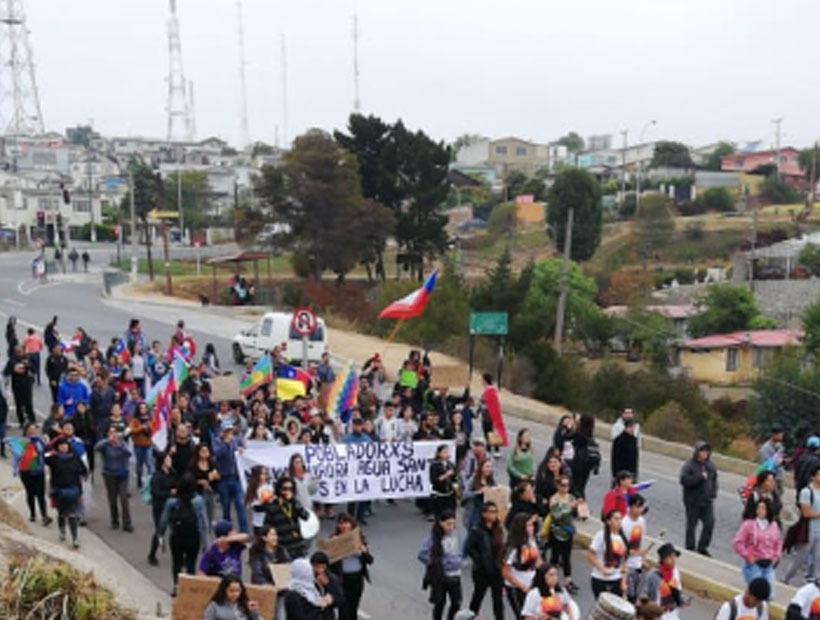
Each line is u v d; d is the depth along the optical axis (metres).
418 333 45.28
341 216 66.56
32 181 138.75
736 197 132.62
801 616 10.68
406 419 18.83
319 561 10.62
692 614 13.88
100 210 133.38
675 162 160.12
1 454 21.02
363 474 17.30
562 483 14.08
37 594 10.05
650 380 39.62
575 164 176.12
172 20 194.62
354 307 61.28
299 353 36.16
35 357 28.41
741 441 40.22
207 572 11.27
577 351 62.41
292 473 14.33
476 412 24.64
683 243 105.62
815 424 37.62
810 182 149.25
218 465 16.05
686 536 16.30
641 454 26.27
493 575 11.97
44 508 16.73
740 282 78.81
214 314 54.25
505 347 41.22
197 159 192.88
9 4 183.12
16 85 184.88
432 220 72.38
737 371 60.69
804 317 58.03
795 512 14.89
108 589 11.25
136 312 52.81
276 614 10.39
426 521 18.23
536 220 123.44
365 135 73.25
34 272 73.94
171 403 17.48
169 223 117.75
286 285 64.88
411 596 14.48
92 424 18.73
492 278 46.38
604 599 9.96
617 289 82.75
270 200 66.75
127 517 16.88
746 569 13.04
